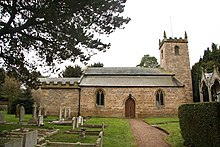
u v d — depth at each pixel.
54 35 8.62
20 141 7.46
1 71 11.20
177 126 17.78
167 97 31.95
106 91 31.75
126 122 23.31
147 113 31.33
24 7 8.24
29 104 32.03
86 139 12.12
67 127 17.77
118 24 9.22
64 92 31.44
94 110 31.11
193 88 40.03
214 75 24.00
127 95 31.67
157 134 15.77
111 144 11.69
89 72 35.09
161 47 41.56
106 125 19.08
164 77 34.59
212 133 8.56
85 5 8.26
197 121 9.84
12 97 33.84
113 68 37.16
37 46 9.54
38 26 8.77
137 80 33.34
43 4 8.02
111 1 8.68
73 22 8.43
